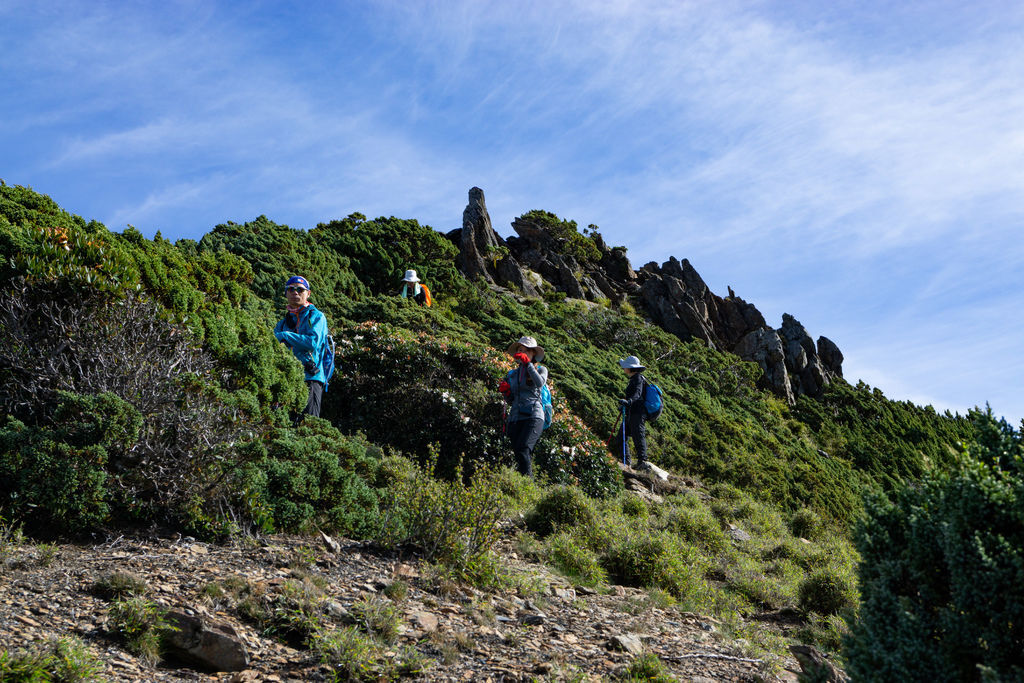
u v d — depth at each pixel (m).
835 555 8.40
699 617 5.51
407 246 23.67
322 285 17.09
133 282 6.57
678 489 11.54
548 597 5.27
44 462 4.40
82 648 3.17
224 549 4.67
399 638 3.89
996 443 2.93
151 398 5.29
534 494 8.17
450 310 20.25
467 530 5.42
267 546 4.83
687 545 7.44
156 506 4.88
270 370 7.65
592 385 16.94
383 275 21.70
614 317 26.14
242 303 11.34
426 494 5.69
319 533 5.28
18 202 9.27
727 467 15.07
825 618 5.84
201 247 16.67
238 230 18.73
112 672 3.12
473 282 26.02
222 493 5.08
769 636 5.28
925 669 2.51
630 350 23.31
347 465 6.23
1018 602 2.37
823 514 14.84
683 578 6.32
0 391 5.35
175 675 3.26
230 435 5.28
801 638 5.39
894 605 2.67
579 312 26.12
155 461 4.94
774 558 8.39
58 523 4.41
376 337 11.03
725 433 17.75
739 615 5.90
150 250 10.10
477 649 3.95
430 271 23.14
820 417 26.09
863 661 2.70
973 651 2.44
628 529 7.46
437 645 3.84
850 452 23.53
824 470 18.73
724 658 4.40
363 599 4.28
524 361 9.20
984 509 2.51
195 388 5.76
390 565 5.04
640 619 5.10
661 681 3.74
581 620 4.85
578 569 6.22
